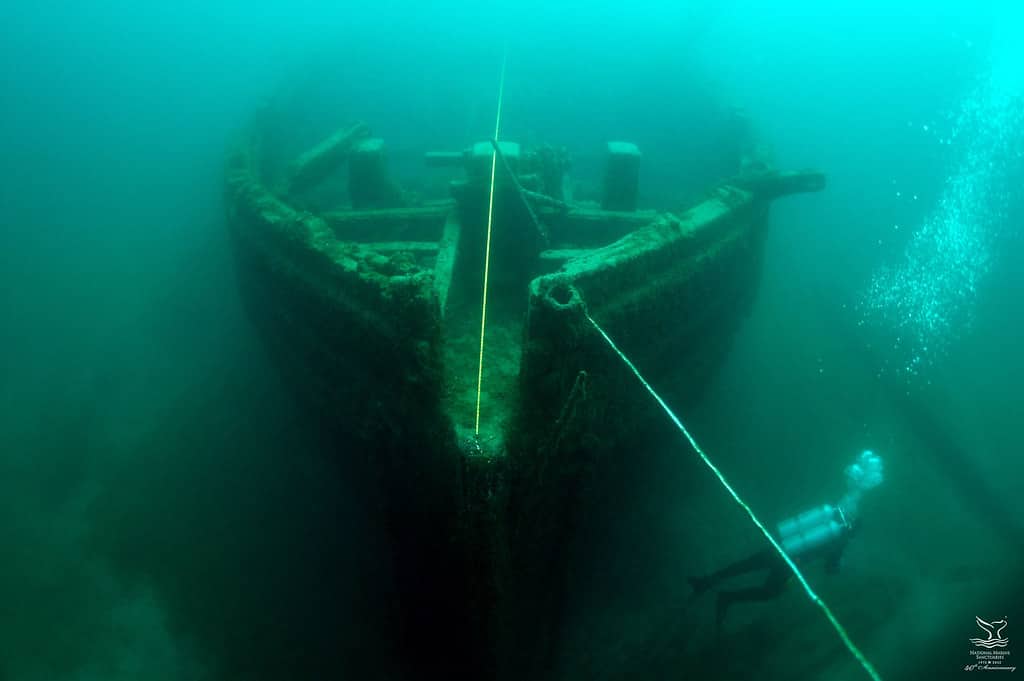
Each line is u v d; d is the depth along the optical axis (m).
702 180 9.18
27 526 6.10
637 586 5.38
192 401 7.89
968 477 6.85
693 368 5.17
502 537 3.16
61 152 23.75
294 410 6.07
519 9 11.49
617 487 4.53
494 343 4.29
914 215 12.57
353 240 5.79
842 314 9.85
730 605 5.32
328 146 6.94
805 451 7.13
